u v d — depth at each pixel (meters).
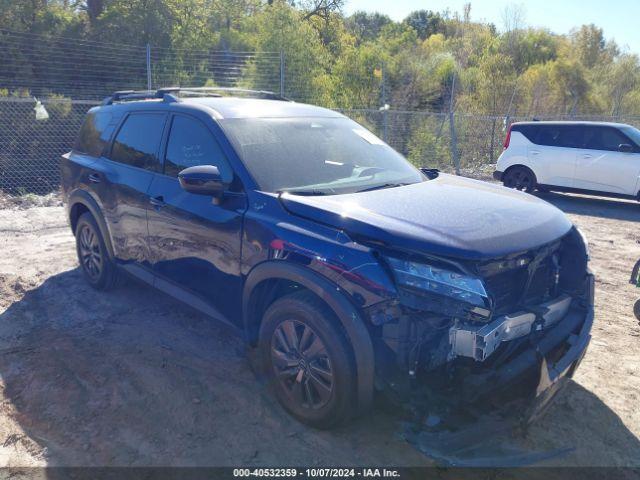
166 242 4.17
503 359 2.95
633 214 10.94
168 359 4.12
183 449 3.15
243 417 3.44
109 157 4.97
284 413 3.47
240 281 3.57
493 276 2.93
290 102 4.87
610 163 11.25
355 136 4.50
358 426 3.37
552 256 3.39
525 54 35.47
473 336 2.70
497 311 2.96
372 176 4.00
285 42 18.36
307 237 3.15
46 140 14.80
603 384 3.97
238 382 3.82
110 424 3.36
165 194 4.15
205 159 3.92
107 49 16.39
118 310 4.97
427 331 2.81
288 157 3.86
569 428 3.44
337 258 2.99
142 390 3.71
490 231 3.02
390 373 2.90
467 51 34.03
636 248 8.09
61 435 3.26
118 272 5.21
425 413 2.87
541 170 12.16
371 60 23.89
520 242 2.99
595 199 12.72
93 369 3.96
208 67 16.89
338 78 22.67
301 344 3.18
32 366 3.99
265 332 3.41
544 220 3.35
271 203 3.43
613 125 11.48
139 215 4.42
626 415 3.60
